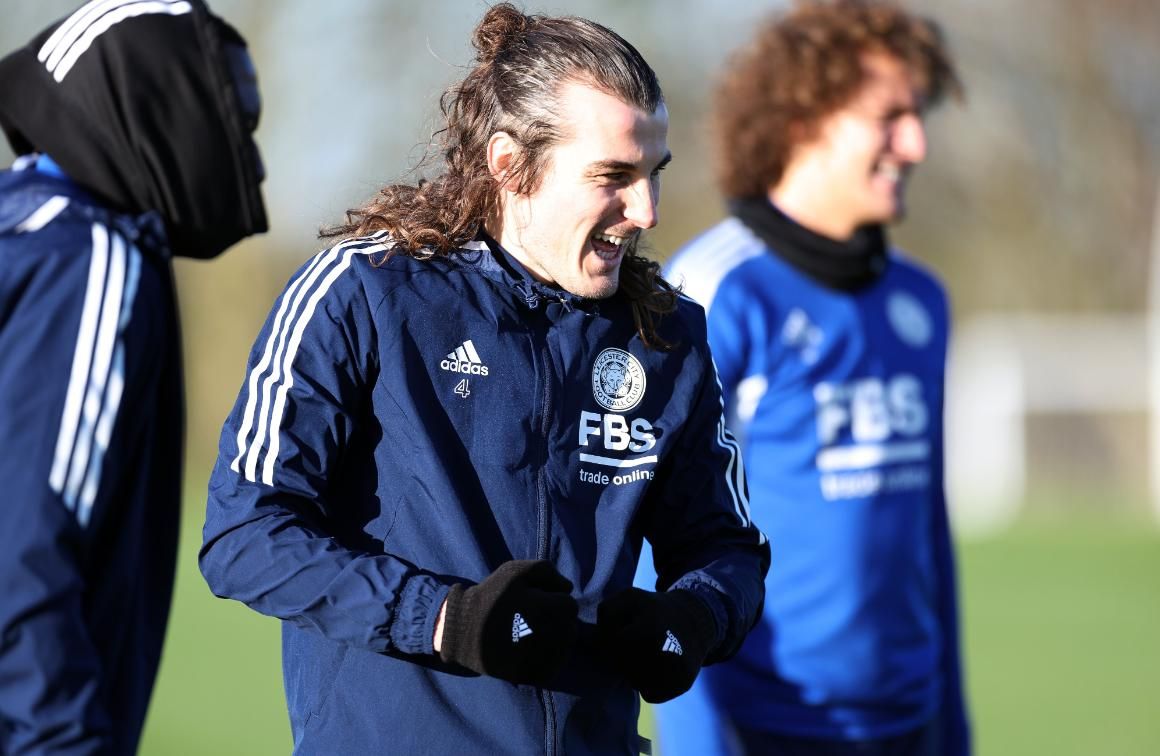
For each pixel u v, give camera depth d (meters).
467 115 8.73
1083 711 22.48
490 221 8.82
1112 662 26.34
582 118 8.31
